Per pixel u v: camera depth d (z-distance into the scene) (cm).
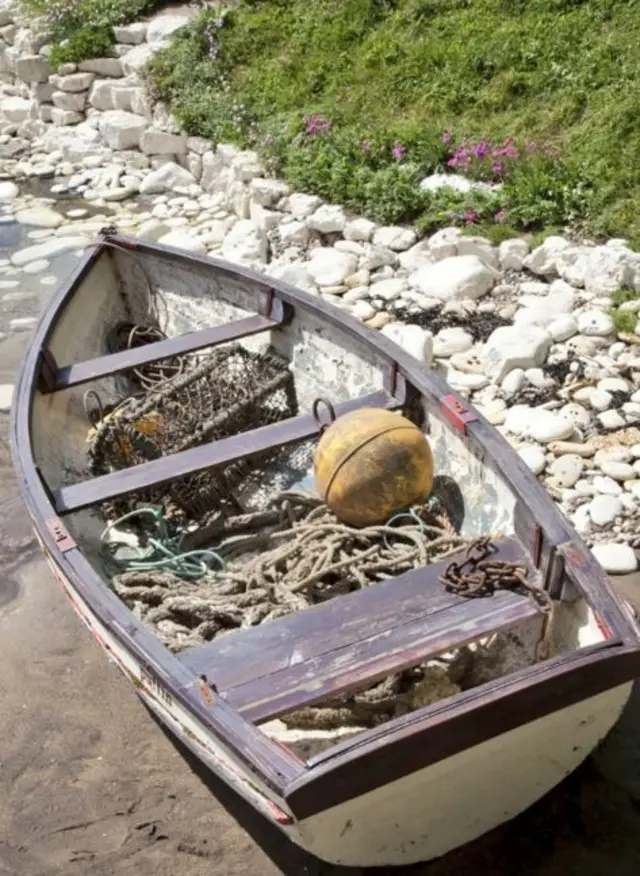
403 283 653
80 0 995
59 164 914
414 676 388
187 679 338
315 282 667
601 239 648
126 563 435
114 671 444
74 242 777
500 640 393
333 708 374
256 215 759
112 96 923
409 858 350
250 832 384
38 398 493
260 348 546
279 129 800
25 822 392
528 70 765
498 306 625
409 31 838
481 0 827
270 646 354
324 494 425
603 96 720
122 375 559
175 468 439
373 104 800
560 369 566
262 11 926
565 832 374
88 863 378
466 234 669
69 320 545
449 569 373
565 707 329
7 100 1009
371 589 371
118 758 411
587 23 768
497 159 705
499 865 367
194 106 864
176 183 851
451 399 433
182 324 582
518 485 390
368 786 312
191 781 401
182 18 952
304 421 456
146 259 579
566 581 369
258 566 409
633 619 343
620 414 535
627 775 388
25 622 470
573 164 683
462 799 340
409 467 417
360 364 490
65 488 433
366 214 714
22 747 416
